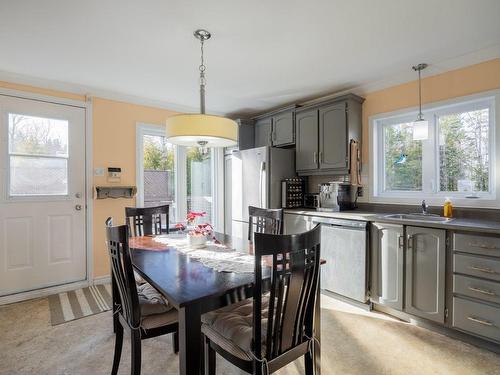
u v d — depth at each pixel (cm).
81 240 320
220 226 433
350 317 247
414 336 217
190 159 411
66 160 312
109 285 326
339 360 188
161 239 228
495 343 193
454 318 208
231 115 444
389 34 210
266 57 246
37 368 180
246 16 187
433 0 171
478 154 253
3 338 214
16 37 212
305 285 134
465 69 250
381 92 307
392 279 242
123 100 346
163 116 377
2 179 278
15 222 285
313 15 186
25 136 290
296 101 373
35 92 293
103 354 195
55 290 301
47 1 170
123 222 346
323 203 321
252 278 137
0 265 277
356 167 310
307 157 344
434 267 217
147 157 370
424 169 285
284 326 128
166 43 222
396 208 295
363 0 171
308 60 253
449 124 270
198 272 146
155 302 159
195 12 183
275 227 226
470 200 247
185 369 115
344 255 273
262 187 350
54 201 305
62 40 216
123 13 183
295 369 182
